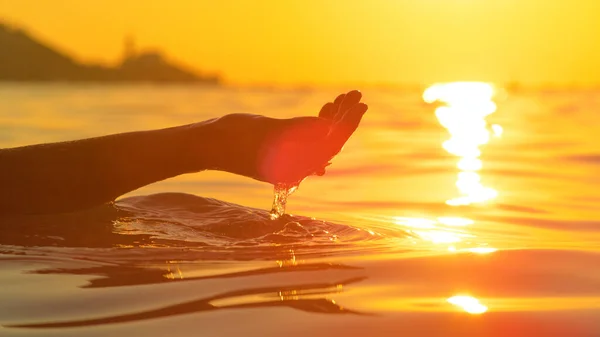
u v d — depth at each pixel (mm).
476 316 1266
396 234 2135
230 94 29938
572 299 1395
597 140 6652
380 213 2641
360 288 1456
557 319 1256
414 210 2736
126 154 2164
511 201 3018
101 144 2201
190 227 2084
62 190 2139
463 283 1513
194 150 2131
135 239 1931
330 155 2072
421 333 1169
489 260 1745
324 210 2701
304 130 2068
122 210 2246
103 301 1350
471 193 3281
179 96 24250
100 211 2215
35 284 1481
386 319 1235
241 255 1776
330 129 2074
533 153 5406
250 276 1553
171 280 1515
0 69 111375
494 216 2605
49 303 1337
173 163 2156
